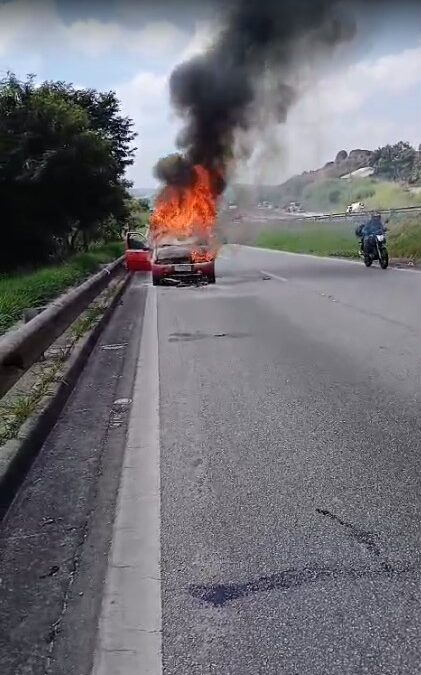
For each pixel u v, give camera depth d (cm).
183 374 828
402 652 283
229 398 702
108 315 1435
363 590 329
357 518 408
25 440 534
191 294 1889
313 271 2403
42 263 3186
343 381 747
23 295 1466
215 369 848
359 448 530
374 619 305
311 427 589
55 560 373
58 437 595
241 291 1880
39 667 284
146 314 1486
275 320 1262
